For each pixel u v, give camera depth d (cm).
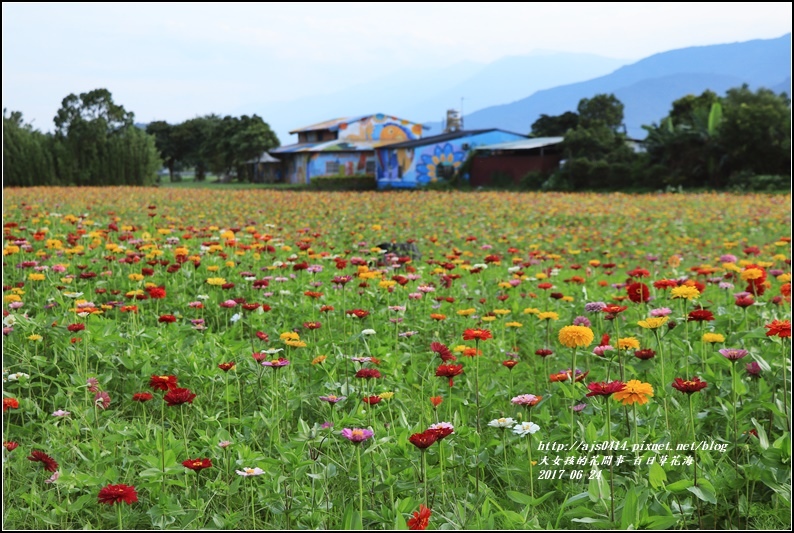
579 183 3347
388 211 1783
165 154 6869
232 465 313
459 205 2038
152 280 654
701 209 1833
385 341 482
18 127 3719
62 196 2233
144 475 284
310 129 5359
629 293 490
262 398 399
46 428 350
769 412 369
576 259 1015
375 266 791
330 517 282
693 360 421
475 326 547
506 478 320
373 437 315
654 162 3231
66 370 430
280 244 901
